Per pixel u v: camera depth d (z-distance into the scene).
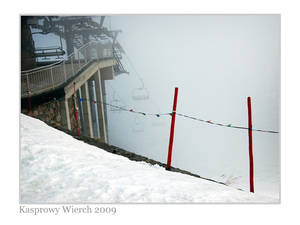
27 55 13.67
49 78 13.15
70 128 13.17
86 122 16.09
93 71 16.75
